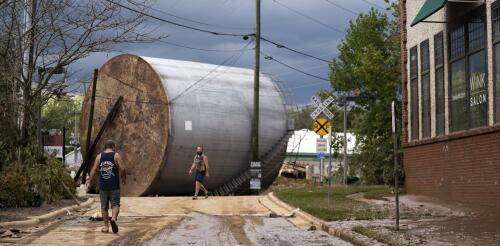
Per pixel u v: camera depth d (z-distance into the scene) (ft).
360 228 47.98
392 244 39.96
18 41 68.64
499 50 58.85
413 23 69.62
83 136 156.76
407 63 82.89
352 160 155.33
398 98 139.54
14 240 44.96
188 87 138.21
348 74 148.87
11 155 70.38
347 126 166.81
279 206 75.05
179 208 74.43
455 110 68.59
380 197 78.07
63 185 76.33
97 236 47.85
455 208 62.28
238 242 44.83
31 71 70.69
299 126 270.26
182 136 133.28
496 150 58.95
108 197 50.29
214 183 140.67
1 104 71.46
